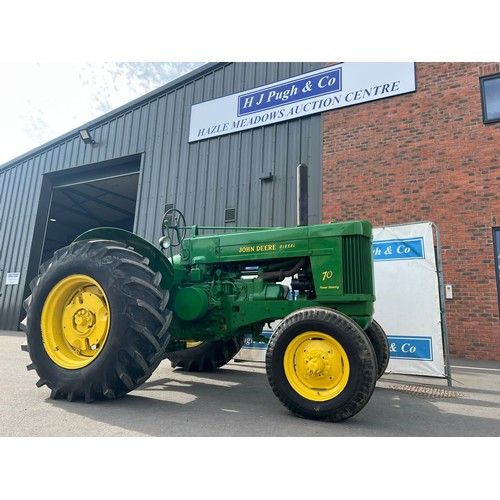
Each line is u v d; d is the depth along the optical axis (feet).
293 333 9.50
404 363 16.21
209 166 31.60
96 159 40.50
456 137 22.33
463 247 21.15
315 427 8.43
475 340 20.13
